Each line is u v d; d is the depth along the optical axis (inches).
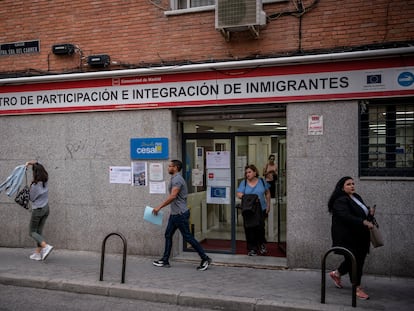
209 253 362.6
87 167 371.6
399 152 302.0
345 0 307.9
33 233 338.3
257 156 361.1
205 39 340.5
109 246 366.0
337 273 267.1
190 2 359.9
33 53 387.9
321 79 308.8
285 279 292.5
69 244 377.1
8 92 391.5
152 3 354.0
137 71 347.3
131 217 359.9
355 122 303.9
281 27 322.0
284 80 317.1
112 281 285.6
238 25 315.6
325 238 310.8
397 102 300.8
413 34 293.1
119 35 362.6
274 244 375.2
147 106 352.8
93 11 370.0
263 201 348.8
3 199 397.4
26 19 390.3
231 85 330.3
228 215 362.6
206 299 252.5
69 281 285.6
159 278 294.0
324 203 310.5
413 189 292.0
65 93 374.9
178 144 363.9
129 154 360.2
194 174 371.6
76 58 375.2
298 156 315.9
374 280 290.2
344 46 307.9
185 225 314.5
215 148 364.8
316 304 239.8
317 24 314.2
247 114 339.9
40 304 257.4
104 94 364.2
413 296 256.4
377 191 299.0
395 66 293.4
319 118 310.8
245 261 337.1
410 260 292.8
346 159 305.9
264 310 241.4
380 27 300.5
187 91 341.4
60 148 379.2
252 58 326.0
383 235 297.7
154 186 353.4
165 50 350.9
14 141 393.4
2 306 253.3
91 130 370.3
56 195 379.9
